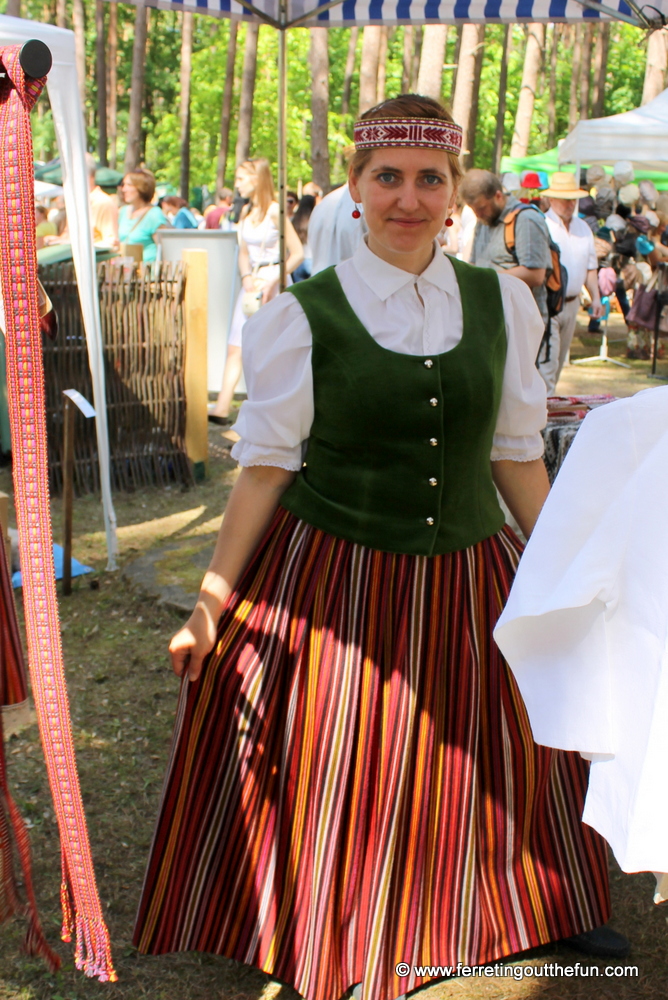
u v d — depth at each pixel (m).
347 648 1.95
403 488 1.95
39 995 2.09
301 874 1.95
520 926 2.09
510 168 17.55
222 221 13.95
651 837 1.38
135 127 25.33
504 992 2.08
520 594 1.53
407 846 1.96
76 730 3.17
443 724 1.97
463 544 2.00
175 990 2.10
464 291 2.01
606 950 2.18
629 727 1.47
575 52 33.00
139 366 5.67
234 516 2.08
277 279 6.87
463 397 1.93
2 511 3.52
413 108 1.86
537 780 2.04
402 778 1.93
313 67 18.36
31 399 1.44
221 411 7.30
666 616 1.40
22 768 2.93
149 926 2.05
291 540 2.04
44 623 1.51
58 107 3.86
